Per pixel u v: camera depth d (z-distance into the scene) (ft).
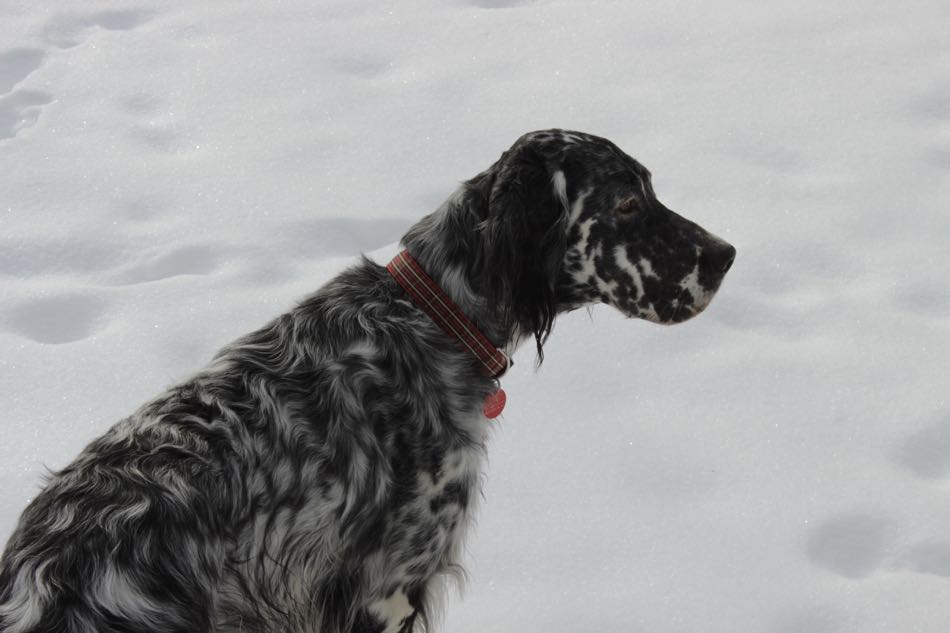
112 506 7.23
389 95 11.51
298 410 7.55
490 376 7.84
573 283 7.94
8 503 8.66
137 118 11.37
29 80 11.86
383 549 7.67
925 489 8.76
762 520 8.68
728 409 9.21
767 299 9.85
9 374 9.31
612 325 9.75
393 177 10.74
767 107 11.26
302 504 7.50
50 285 9.96
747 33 12.34
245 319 9.67
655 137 11.03
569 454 9.05
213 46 12.51
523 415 9.27
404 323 7.75
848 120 11.10
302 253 10.22
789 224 10.29
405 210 10.47
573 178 7.80
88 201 10.58
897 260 10.02
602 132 11.09
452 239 7.81
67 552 7.14
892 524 8.62
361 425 7.59
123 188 10.68
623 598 8.39
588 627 8.29
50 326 9.75
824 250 10.11
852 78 11.50
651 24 12.62
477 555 8.59
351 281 7.87
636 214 7.88
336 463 7.54
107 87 11.75
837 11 12.69
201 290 9.87
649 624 8.29
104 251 10.23
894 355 9.43
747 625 8.27
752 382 9.34
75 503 7.25
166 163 10.92
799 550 8.55
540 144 7.80
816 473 8.86
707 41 12.23
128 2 13.60
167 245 10.24
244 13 13.24
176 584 7.22
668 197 10.53
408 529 7.68
